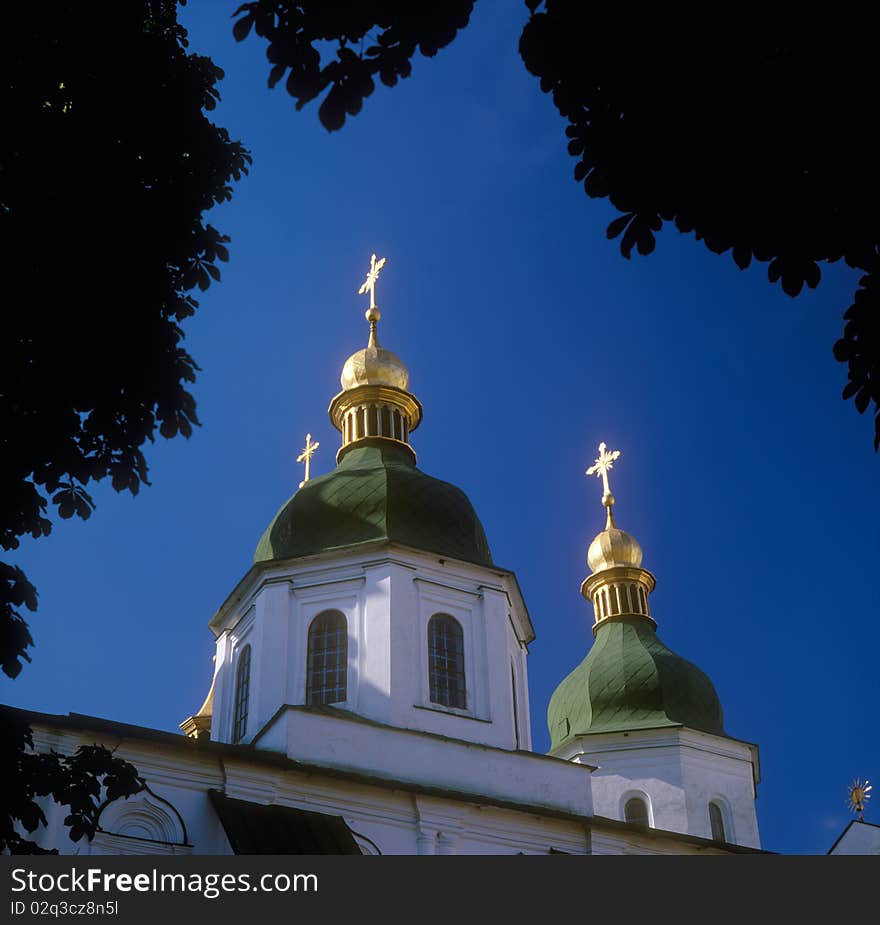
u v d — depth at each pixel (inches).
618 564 1823.3
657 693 1632.6
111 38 570.6
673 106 436.8
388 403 1553.9
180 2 632.4
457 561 1327.5
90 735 1033.5
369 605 1280.8
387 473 1403.8
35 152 562.9
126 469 604.4
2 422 575.8
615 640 1727.4
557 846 1194.6
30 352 573.0
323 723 1165.7
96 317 577.9
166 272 606.5
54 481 602.9
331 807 1115.3
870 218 438.0
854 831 1400.1
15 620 576.1
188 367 611.2
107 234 573.9
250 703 1269.7
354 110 452.1
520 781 1217.4
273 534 1387.8
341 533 1354.6
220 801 1053.8
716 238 453.1
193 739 1080.2
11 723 581.9
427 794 1146.0
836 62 411.2
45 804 960.3
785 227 444.5
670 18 420.8
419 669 1254.3
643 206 459.2
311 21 451.2
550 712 1715.1
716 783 1573.6
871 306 461.7
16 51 549.6
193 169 608.1
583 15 437.4
